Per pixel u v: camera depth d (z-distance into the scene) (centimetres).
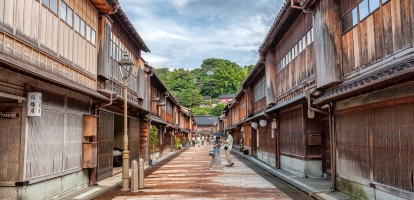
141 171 1223
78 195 1021
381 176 798
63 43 987
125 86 1232
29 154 818
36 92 809
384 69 739
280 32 1684
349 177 962
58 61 952
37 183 855
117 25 1584
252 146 3122
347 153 977
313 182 1275
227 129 5094
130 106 1579
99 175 1326
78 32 1104
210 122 9438
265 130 2400
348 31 971
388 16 768
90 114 1220
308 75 1301
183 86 10919
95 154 1200
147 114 2198
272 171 1716
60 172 981
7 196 784
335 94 898
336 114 1048
